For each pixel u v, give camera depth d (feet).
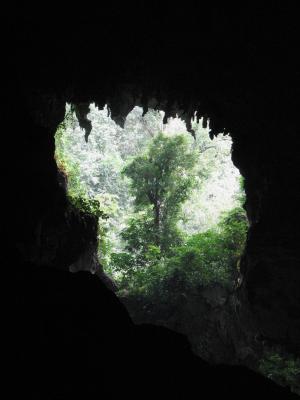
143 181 76.18
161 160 75.51
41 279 19.65
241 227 67.51
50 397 13.73
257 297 52.16
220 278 63.31
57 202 51.16
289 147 49.24
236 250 66.69
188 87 52.90
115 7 44.34
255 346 57.11
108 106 59.62
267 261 50.67
